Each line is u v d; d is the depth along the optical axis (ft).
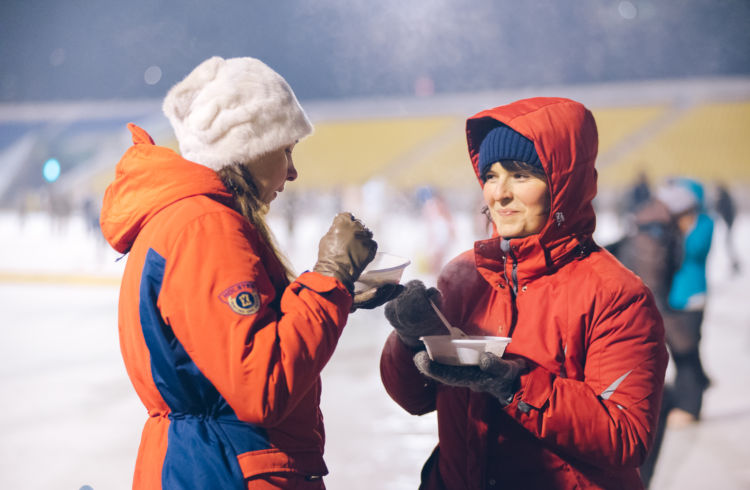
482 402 5.70
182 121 5.70
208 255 4.97
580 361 5.65
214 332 4.83
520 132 5.51
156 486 5.17
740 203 101.55
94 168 147.02
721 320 30.25
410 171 134.92
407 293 5.57
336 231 5.42
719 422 16.62
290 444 5.36
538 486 5.59
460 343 5.05
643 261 12.91
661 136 130.72
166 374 5.18
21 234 91.25
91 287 46.91
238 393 4.75
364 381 21.83
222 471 5.08
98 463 14.97
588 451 5.19
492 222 6.22
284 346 4.85
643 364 5.43
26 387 21.33
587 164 5.67
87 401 19.81
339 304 5.19
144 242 5.25
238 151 5.44
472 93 168.96
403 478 14.03
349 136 147.74
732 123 130.82
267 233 5.74
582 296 5.60
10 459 15.23
